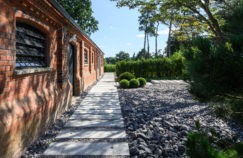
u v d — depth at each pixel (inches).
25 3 156.7
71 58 380.5
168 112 286.8
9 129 127.3
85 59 511.8
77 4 1132.5
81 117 247.1
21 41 170.6
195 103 354.9
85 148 157.4
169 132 199.5
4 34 131.8
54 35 241.6
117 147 159.8
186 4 378.3
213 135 84.6
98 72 849.5
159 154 152.3
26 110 153.8
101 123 222.4
